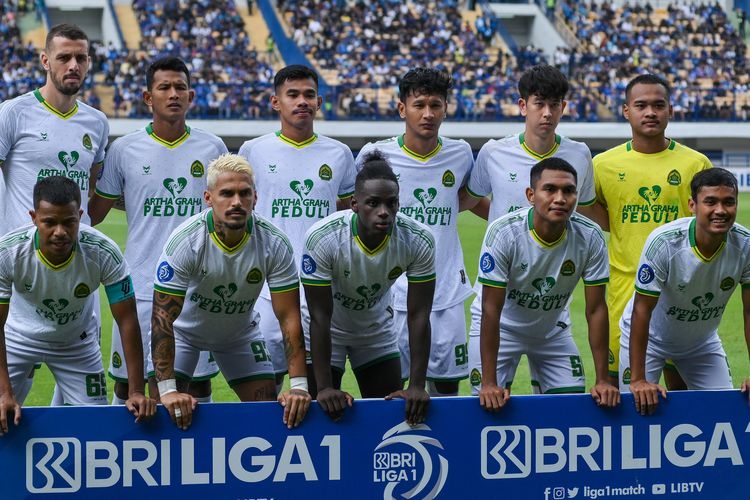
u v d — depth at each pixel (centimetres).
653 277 444
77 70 517
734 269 451
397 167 544
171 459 385
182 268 418
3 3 3425
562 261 453
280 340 536
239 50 3331
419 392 402
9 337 465
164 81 533
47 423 376
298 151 545
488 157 546
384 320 491
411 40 3566
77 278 421
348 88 3100
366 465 398
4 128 523
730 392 420
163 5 3597
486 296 446
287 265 426
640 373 437
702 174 434
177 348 477
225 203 400
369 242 427
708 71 3588
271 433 391
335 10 3641
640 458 416
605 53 3675
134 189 545
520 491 408
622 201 549
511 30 3950
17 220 531
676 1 4016
